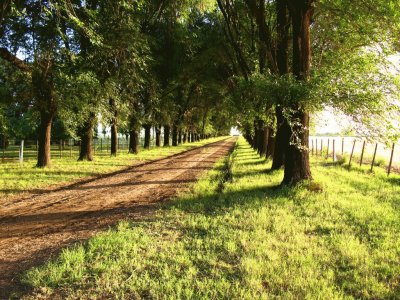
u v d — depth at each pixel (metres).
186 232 8.02
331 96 11.03
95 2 20.03
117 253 6.70
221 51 26.92
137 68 24.22
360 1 11.23
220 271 5.79
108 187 15.20
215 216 9.34
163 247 6.98
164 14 26.39
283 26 15.60
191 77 33.50
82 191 14.22
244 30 21.55
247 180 15.41
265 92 11.50
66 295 5.16
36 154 37.75
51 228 8.88
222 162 26.11
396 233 7.66
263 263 5.96
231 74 29.64
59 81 18.62
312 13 12.72
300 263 6.00
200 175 18.48
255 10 15.54
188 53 31.39
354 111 11.07
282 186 12.85
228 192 12.67
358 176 17.00
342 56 13.39
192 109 58.53
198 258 6.34
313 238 7.38
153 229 8.35
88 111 21.95
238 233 7.69
